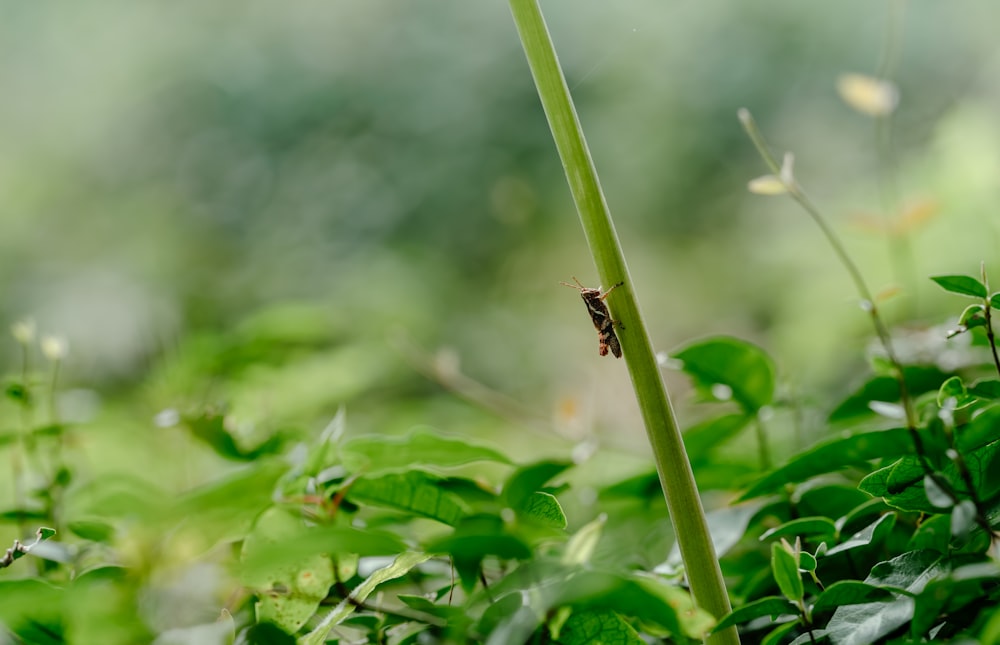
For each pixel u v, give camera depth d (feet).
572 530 3.21
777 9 10.51
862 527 2.69
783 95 10.42
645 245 10.61
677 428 2.43
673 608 2.27
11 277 9.55
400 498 2.60
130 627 2.38
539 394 8.48
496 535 2.27
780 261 8.13
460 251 10.48
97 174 10.74
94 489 3.05
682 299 10.02
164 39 11.15
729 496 3.17
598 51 10.71
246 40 11.21
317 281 10.02
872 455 2.56
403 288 9.05
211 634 2.37
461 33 11.11
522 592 2.34
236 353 4.39
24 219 10.03
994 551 2.36
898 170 6.73
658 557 3.03
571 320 9.60
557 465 2.74
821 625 2.48
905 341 3.17
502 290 10.23
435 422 6.03
